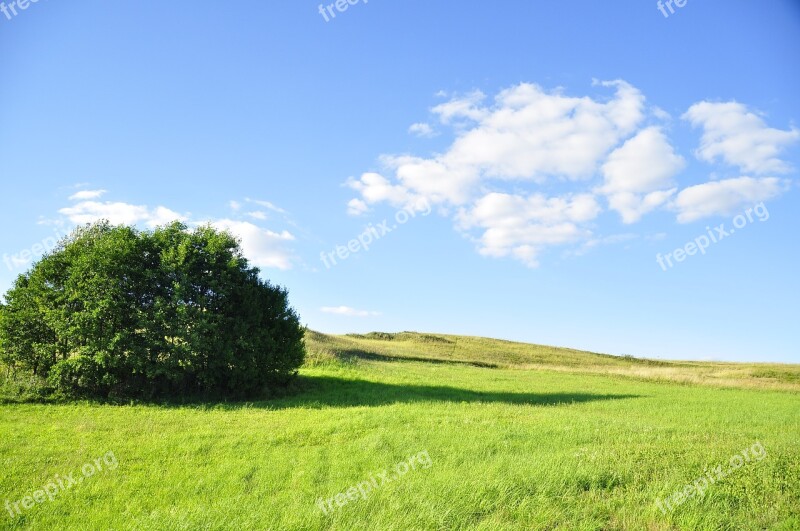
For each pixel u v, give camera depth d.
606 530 9.80
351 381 39.12
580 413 25.84
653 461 13.88
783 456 14.26
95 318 28.36
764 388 50.22
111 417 22.94
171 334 29.66
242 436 18.67
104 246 30.09
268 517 10.48
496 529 9.70
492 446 16.44
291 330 34.94
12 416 22.55
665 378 57.38
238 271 32.91
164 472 14.20
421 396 32.50
